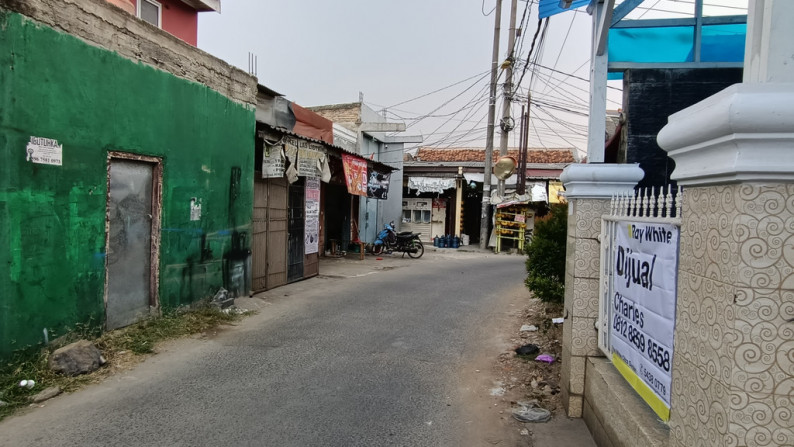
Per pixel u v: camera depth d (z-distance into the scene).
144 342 5.51
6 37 4.25
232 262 8.03
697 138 1.85
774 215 1.60
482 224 20.53
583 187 3.83
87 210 5.20
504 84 19.00
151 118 6.08
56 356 4.54
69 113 4.91
